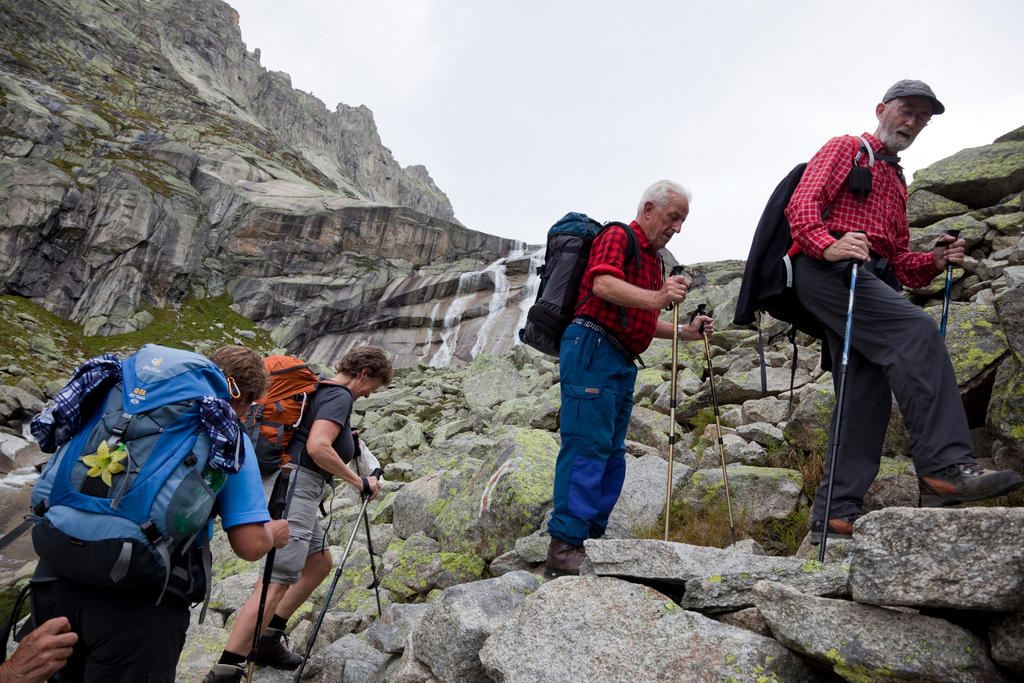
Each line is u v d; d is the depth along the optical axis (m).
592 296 4.15
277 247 39.03
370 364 4.71
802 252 4.13
